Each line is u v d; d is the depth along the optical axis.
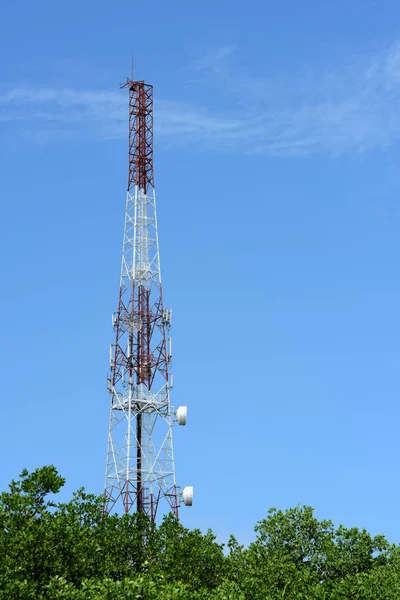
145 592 78.56
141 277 129.25
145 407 123.62
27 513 90.12
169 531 105.06
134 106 138.12
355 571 102.94
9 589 78.56
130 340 126.69
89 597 76.75
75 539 91.12
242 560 101.25
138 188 134.00
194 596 81.94
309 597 85.50
